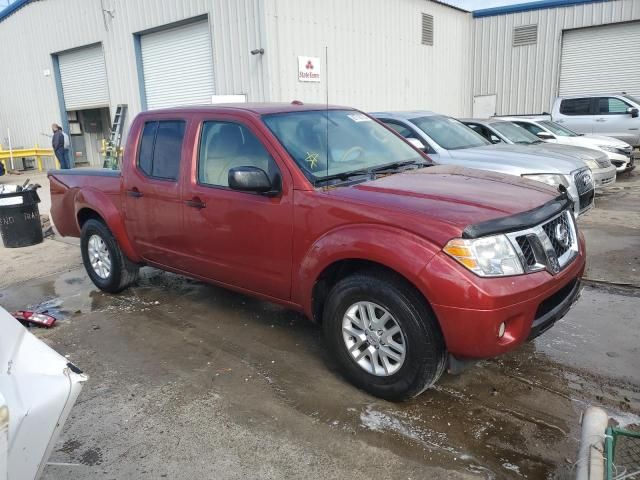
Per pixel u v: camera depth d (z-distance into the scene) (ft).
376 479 8.69
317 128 13.44
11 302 17.88
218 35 42.04
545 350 12.87
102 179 17.17
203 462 9.25
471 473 8.74
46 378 6.43
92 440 9.98
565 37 60.59
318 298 11.76
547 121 40.93
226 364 12.73
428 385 10.23
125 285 17.79
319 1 42.19
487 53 65.05
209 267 13.88
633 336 13.46
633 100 47.16
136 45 50.19
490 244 9.41
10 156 62.28
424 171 13.08
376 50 48.80
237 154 12.92
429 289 9.35
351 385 11.55
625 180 38.96
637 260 19.29
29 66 66.03
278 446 9.59
